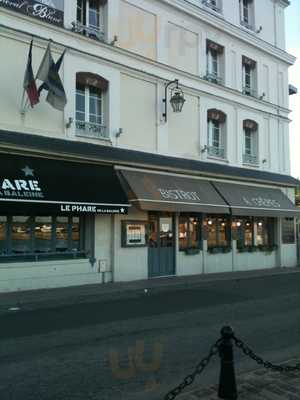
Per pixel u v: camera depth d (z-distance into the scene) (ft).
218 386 15.23
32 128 40.42
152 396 15.56
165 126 52.13
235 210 55.01
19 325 26.32
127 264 46.19
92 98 46.73
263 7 68.80
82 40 44.50
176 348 21.56
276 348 21.86
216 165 57.41
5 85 38.96
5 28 38.91
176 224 52.03
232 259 58.75
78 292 37.45
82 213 41.68
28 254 39.45
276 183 65.26
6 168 36.42
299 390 15.34
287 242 68.23
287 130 71.46
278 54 69.77
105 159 43.16
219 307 33.12
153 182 47.32
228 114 60.80
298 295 39.70
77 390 16.03
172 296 38.32
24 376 17.42
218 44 60.39
